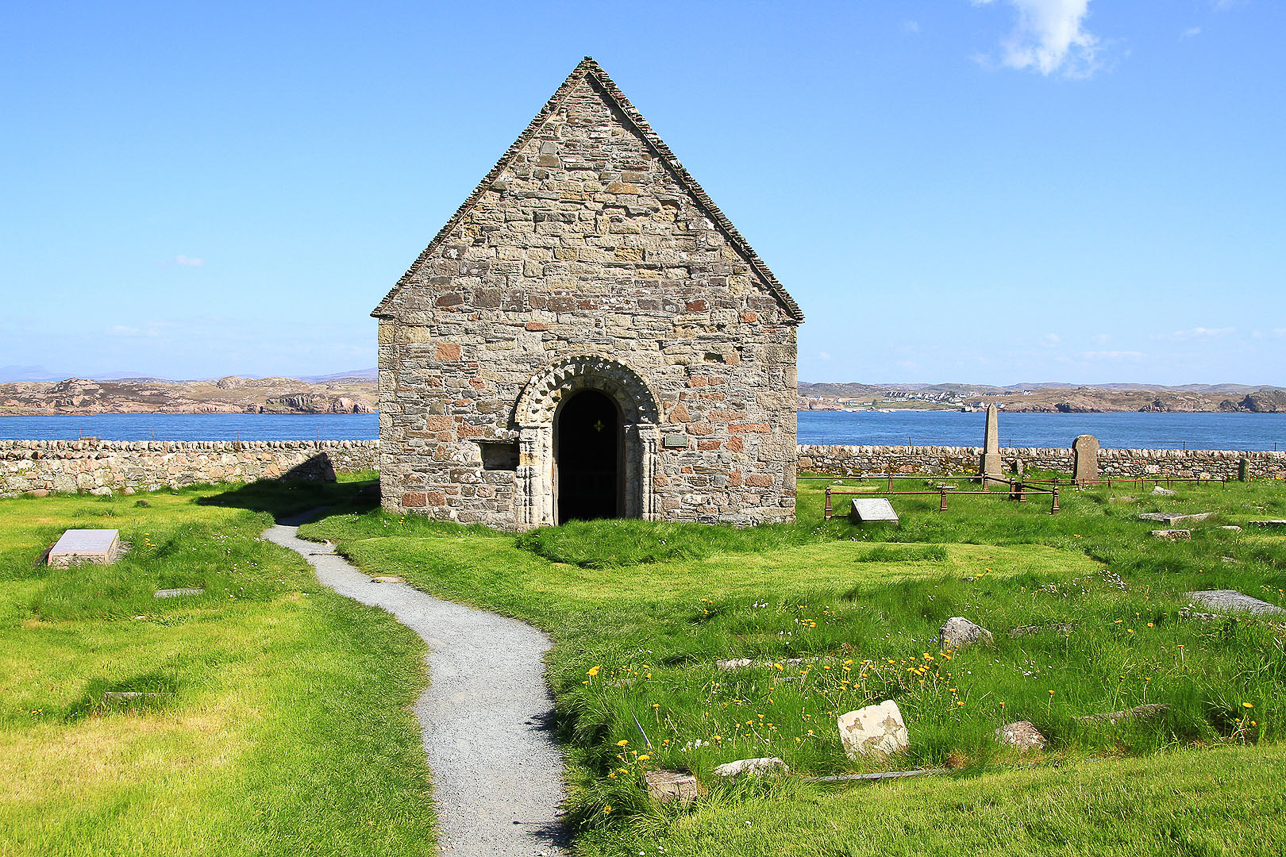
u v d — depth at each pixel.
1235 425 187.62
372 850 6.35
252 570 14.79
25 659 10.00
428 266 19.28
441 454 19.44
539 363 19.38
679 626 11.27
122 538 16.83
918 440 113.62
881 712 7.37
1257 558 15.12
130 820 6.41
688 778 6.65
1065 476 31.88
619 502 20.59
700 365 19.52
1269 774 5.82
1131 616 10.62
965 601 11.70
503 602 13.36
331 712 8.75
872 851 5.30
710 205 19.36
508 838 6.68
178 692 8.97
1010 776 6.41
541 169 19.31
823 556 16.56
